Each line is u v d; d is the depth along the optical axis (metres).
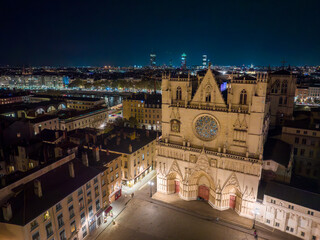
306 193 58.22
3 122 102.62
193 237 57.69
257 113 58.91
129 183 79.50
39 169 53.28
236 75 62.19
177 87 68.62
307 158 78.00
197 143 68.38
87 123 142.12
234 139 62.75
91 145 79.75
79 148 75.38
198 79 72.88
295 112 94.12
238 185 63.06
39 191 46.66
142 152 85.12
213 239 57.00
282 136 80.75
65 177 54.38
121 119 142.12
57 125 124.62
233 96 61.50
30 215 42.88
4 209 41.75
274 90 89.06
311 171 77.81
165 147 71.94
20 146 74.94
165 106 70.81
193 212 66.81
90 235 58.34
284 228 58.88
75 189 52.00
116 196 73.31
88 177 57.09
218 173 65.31
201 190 72.56
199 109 65.62
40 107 149.12
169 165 72.81
